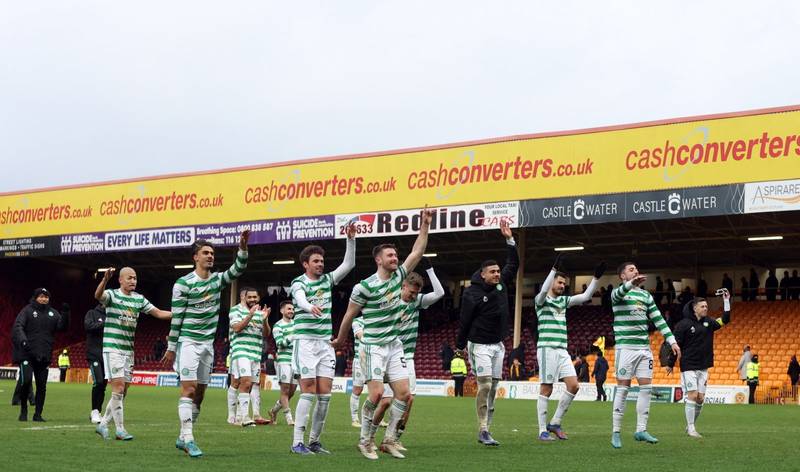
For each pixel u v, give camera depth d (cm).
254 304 1493
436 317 4641
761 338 3597
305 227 3716
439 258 4575
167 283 5578
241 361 1498
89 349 1425
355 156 3622
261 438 1209
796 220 3384
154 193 4119
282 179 3791
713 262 4350
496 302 1143
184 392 974
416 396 3259
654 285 4534
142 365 4784
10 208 4491
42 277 5012
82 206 4303
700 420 1912
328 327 1009
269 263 4912
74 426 1356
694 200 2930
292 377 1534
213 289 980
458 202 3372
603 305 4400
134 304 1177
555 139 3200
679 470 873
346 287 5275
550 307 1255
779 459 980
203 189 3991
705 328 1387
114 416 1152
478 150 3353
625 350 1147
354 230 1011
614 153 3091
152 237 4103
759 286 4228
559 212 3169
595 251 4253
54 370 4522
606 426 1623
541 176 3216
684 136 2967
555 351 1246
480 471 855
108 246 4212
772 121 2820
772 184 2805
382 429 1442
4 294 4847
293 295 985
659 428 1584
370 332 991
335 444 1140
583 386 3155
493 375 1147
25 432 1227
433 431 1427
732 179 2872
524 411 2191
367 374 986
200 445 1089
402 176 3506
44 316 1483
